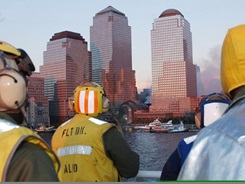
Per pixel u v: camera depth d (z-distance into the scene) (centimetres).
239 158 105
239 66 124
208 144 115
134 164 293
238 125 113
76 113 324
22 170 132
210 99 278
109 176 287
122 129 311
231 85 128
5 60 159
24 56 180
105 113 321
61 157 302
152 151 3300
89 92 312
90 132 294
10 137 138
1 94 153
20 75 161
